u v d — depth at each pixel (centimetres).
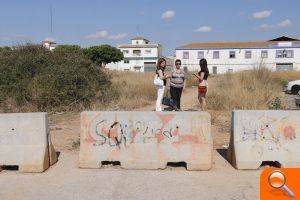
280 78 2355
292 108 1355
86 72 1577
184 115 655
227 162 692
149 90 1845
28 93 1397
